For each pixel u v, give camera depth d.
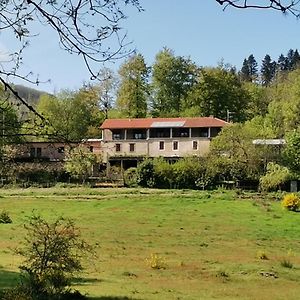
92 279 25.38
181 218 54.12
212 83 113.25
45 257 19.48
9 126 6.93
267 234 45.56
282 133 89.50
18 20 6.87
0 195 68.00
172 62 114.19
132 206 61.59
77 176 76.81
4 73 6.86
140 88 107.00
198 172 76.44
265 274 28.31
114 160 93.12
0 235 41.41
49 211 57.47
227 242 40.97
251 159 74.94
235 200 65.31
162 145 93.81
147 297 21.41
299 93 95.75
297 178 72.31
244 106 119.25
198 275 27.88
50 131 7.26
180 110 113.69
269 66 179.88
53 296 18.77
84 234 43.31
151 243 39.47
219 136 78.31
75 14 6.77
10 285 21.41
